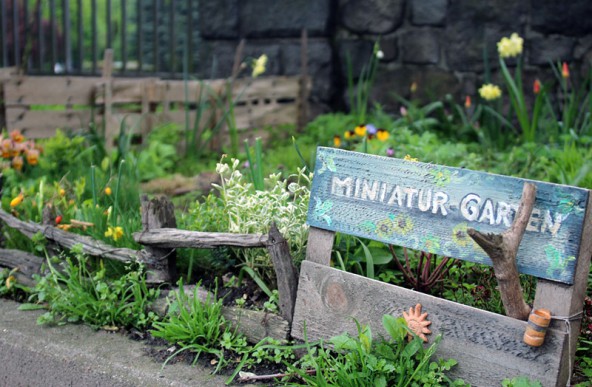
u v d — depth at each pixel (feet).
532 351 5.28
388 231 5.89
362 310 5.98
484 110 13.53
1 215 8.04
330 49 16.25
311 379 5.73
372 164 5.96
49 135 12.37
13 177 10.31
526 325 5.29
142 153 12.29
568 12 13.82
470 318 5.52
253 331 6.39
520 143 12.70
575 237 5.13
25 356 6.74
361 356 5.61
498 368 5.40
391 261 6.97
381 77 15.90
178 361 6.27
